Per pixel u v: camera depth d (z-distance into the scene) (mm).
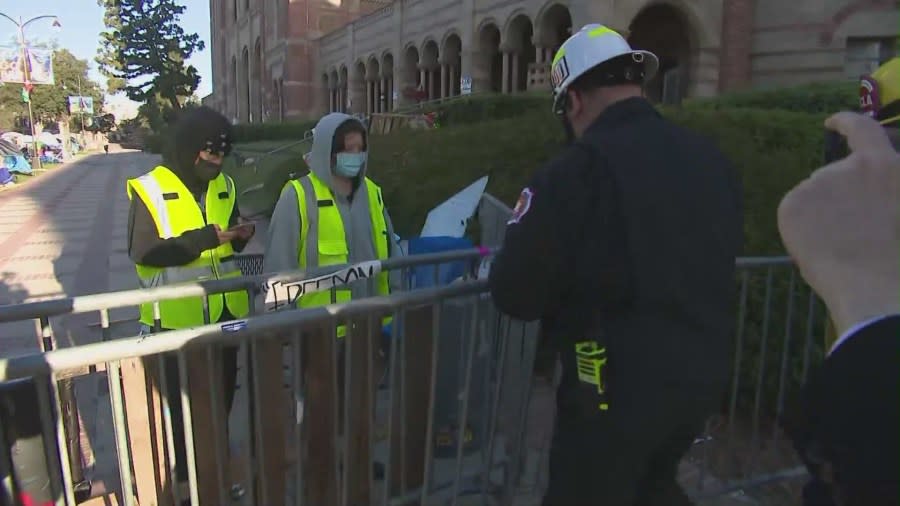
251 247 9227
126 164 42938
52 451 1828
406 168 8672
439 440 2875
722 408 3875
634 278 1683
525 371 2553
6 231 12266
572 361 1836
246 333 1968
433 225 5109
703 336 1721
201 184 2922
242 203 14164
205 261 2887
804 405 1000
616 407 1710
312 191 3062
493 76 25812
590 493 1774
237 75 58219
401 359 2385
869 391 869
